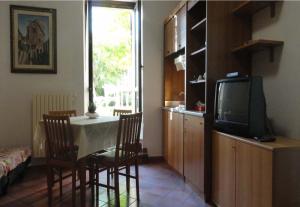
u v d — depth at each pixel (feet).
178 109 11.16
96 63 13.65
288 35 7.22
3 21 11.82
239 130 7.05
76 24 12.73
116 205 8.11
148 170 12.12
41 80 12.37
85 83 13.12
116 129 9.36
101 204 8.52
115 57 14.06
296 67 6.94
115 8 13.88
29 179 10.89
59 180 9.17
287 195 5.75
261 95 6.87
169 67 13.62
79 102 12.85
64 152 8.14
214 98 8.64
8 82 11.98
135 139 8.99
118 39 14.08
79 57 12.81
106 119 9.50
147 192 9.49
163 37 13.78
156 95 13.80
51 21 12.38
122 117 8.25
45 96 12.09
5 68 11.92
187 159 10.04
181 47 11.15
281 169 5.71
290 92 7.15
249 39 8.92
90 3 13.25
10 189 9.76
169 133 12.40
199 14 10.43
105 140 8.90
